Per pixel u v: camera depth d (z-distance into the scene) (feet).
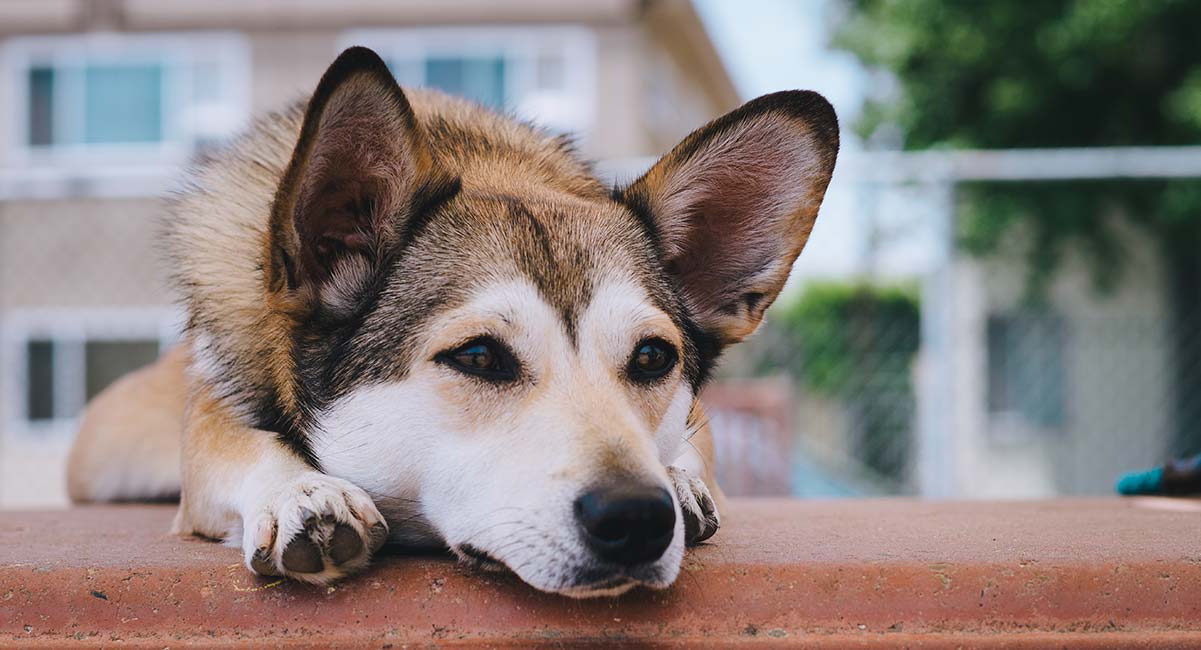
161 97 11.56
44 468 7.08
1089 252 9.73
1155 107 10.36
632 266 2.43
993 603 2.15
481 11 11.78
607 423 2.17
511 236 2.37
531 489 2.11
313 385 2.37
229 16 11.54
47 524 2.94
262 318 2.47
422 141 2.35
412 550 2.37
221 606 2.12
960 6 10.19
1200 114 9.39
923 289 5.38
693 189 2.57
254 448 2.42
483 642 2.09
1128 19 9.42
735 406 5.94
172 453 3.64
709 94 17.61
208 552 2.32
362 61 2.20
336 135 2.26
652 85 13.05
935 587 2.15
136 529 2.81
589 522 2.04
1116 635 2.13
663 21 13.05
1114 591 2.16
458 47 11.85
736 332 2.66
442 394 2.25
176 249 2.76
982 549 2.28
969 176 5.19
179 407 3.66
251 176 2.67
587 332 2.29
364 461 2.30
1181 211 9.11
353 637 2.10
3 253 7.58
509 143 2.86
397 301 2.33
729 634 2.12
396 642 2.09
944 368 5.25
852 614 2.15
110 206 7.54
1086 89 10.27
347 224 2.40
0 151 11.48
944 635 2.13
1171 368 7.83
